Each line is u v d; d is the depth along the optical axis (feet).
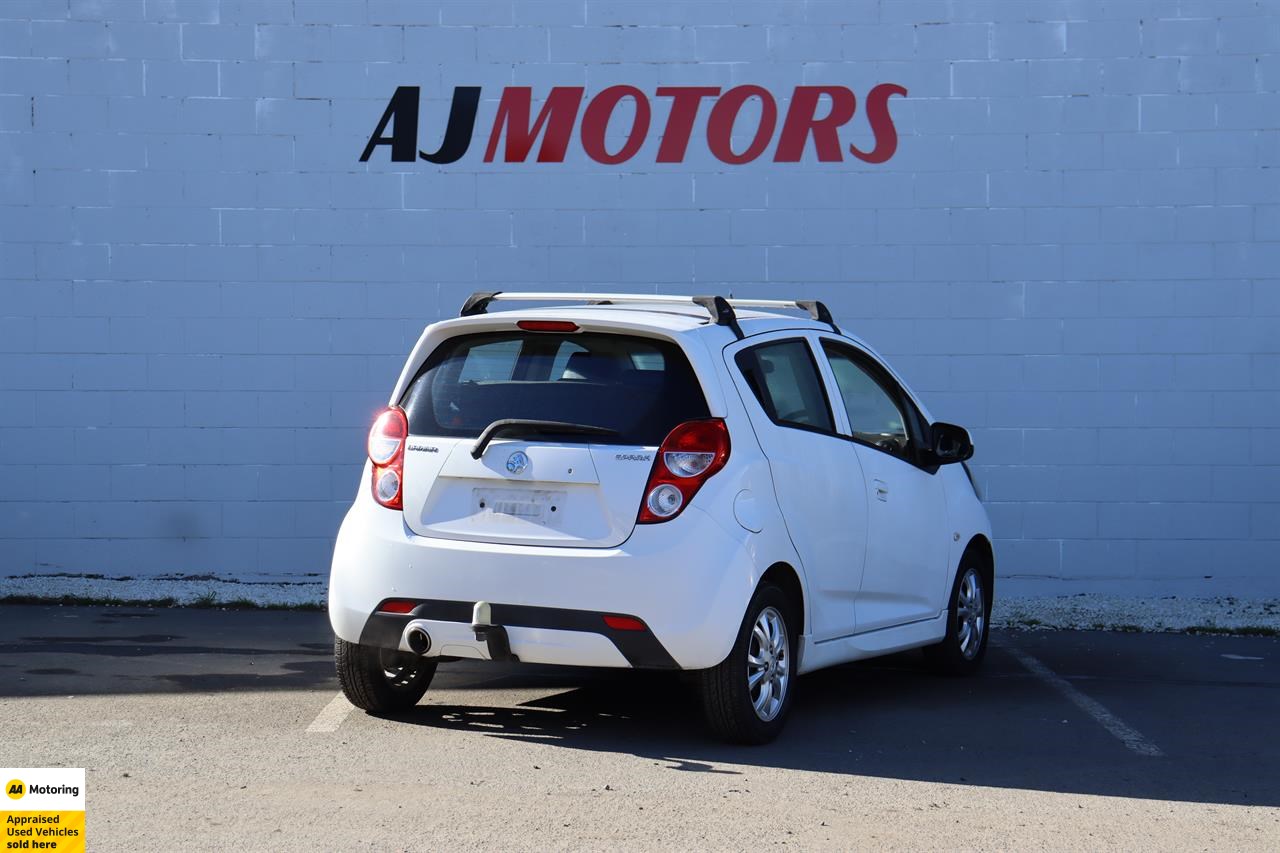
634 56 34.37
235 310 34.24
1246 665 27.53
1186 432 34.14
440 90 34.42
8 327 34.01
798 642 21.03
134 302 34.14
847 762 19.42
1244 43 33.96
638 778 18.24
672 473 19.01
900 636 23.91
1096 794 18.11
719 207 34.40
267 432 34.27
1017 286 34.27
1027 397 34.27
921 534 24.44
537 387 19.81
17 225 34.01
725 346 20.35
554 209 34.45
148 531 34.19
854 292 34.40
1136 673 26.61
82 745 19.26
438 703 22.43
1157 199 34.09
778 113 34.35
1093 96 34.12
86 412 34.12
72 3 33.99
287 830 15.79
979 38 34.22
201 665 25.05
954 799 17.71
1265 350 33.96
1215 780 18.92
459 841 15.55
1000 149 34.24
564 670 25.34
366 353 34.37
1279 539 34.01
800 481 20.88
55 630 28.40
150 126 34.14
